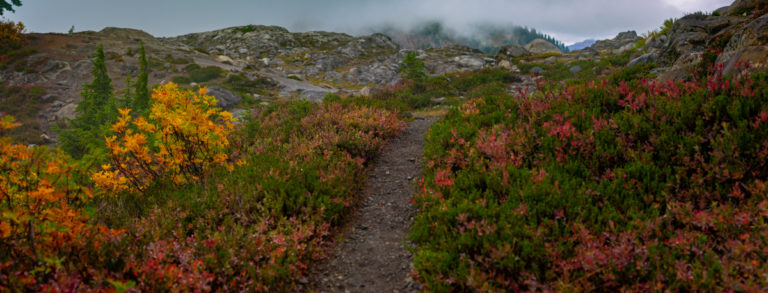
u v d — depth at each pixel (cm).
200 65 4019
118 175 608
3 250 302
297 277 388
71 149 1440
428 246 409
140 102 2434
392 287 378
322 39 7588
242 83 3453
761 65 621
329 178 606
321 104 1359
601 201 432
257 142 908
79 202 406
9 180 337
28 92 2952
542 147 578
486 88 2019
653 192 423
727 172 393
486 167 580
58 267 277
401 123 1130
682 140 471
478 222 415
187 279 315
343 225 534
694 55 1070
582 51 3406
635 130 523
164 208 493
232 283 336
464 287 332
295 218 490
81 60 3778
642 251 317
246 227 470
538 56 3412
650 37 2378
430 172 669
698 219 347
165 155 621
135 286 305
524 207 412
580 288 296
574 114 661
